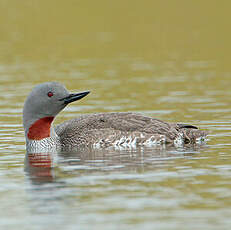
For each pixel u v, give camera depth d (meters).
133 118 15.13
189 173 11.62
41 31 35.28
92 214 9.45
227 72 25.77
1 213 9.64
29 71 26.58
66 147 14.71
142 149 14.26
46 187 10.92
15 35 34.50
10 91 22.39
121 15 38.22
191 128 15.25
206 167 12.09
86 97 21.11
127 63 28.23
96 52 30.97
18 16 37.66
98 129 14.83
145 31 35.12
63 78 24.78
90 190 10.65
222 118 17.31
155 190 10.55
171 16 38.50
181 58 29.34
